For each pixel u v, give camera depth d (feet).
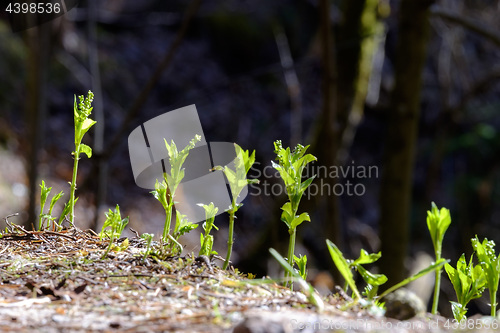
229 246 6.30
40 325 4.49
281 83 38.06
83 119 6.86
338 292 5.70
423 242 31.99
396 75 15.76
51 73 30.89
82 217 22.71
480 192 32.42
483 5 30.04
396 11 28.73
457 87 34.42
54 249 6.57
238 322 4.54
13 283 5.51
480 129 32.37
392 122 15.80
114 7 39.50
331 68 15.49
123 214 25.05
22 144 27.81
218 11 39.75
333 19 23.21
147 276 5.70
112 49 36.27
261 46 39.63
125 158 29.43
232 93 37.06
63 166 27.22
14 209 22.81
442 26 26.37
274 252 4.99
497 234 32.65
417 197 34.12
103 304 5.01
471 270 5.83
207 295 5.29
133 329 4.40
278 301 5.17
